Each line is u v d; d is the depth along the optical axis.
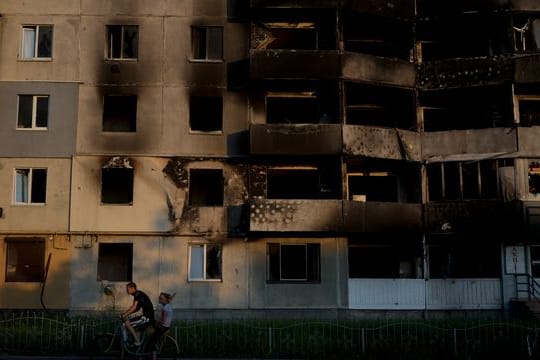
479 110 32.62
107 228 28.91
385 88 31.08
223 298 28.80
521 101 32.41
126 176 29.73
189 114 30.06
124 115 30.20
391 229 29.17
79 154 29.38
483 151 30.22
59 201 29.06
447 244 31.38
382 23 31.73
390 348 18.72
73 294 28.45
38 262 28.84
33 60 29.95
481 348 18.61
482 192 30.25
